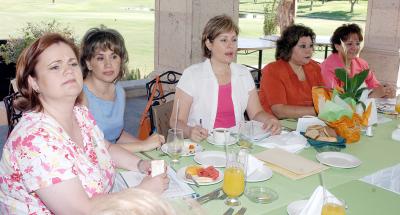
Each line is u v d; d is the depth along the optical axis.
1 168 1.63
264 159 2.11
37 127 1.55
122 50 2.51
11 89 4.11
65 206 1.50
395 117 3.11
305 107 3.15
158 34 5.13
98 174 1.71
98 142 1.91
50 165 1.49
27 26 4.87
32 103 1.65
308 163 2.08
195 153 2.21
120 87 2.69
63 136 1.62
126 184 1.86
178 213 0.78
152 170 1.76
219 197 1.70
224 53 2.80
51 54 1.58
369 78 4.02
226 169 1.67
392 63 5.17
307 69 3.43
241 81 2.95
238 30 2.88
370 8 5.29
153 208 0.71
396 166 2.15
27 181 1.50
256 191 1.77
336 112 2.41
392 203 1.69
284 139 2.40
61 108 1.67
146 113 3.04
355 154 2.30
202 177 1.86
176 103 2.76
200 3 4.65
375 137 2.62
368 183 1.89
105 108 2.51
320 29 10.77
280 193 1.77
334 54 3.90
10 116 2.79
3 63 5.26
